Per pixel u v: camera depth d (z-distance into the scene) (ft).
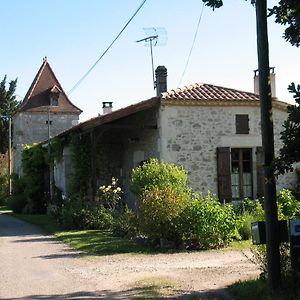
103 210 51.72
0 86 153.58
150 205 37.55
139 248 37.65
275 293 20.63
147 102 52.37
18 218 71.00
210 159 53.47
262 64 21.34
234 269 28.89
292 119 19.03
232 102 53.88
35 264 32.30
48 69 134.72
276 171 20.29
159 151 52.47
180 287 24.56
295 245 20.99
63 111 128.88
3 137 149.07
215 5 21.70
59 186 68.74
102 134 56.95
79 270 29.81
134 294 23.24
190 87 56.39
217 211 37.58
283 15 20.01
